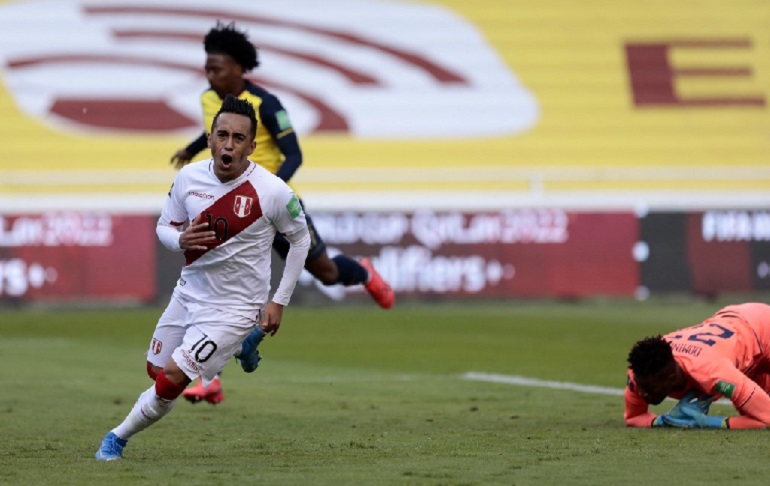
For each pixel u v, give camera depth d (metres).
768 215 74.06
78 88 82.25
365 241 70.38
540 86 85.94
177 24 85.38
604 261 72.94
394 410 30.42
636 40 88.62
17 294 68.56
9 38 83.50
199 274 21.14
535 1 89.38
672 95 86.38
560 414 29.19
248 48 28.98
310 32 86.31
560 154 82.81
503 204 73.25
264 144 29.28
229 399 33.12
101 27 84.62
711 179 82.81
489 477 19.05
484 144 82.81
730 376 24.22
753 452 21.42
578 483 18.41
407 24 87.44
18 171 78.31
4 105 80.88
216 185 20.81
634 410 25.89
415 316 63.91
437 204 73.56
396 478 19.06
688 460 20.62
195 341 20.92
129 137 80.56
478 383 37.03
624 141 83.88
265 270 21.39
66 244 69.06
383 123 83.06
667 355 24.16
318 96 83.75
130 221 69.88
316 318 63.06
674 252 73.50
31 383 37.06
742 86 87.44
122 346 49.88
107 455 21.64
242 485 18.45
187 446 23.72
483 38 87.38
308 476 19.33
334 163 80.62
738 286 73.81
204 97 29.72
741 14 90.75
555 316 63.59
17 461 21.55
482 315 64.44
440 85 85.19
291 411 30.31
